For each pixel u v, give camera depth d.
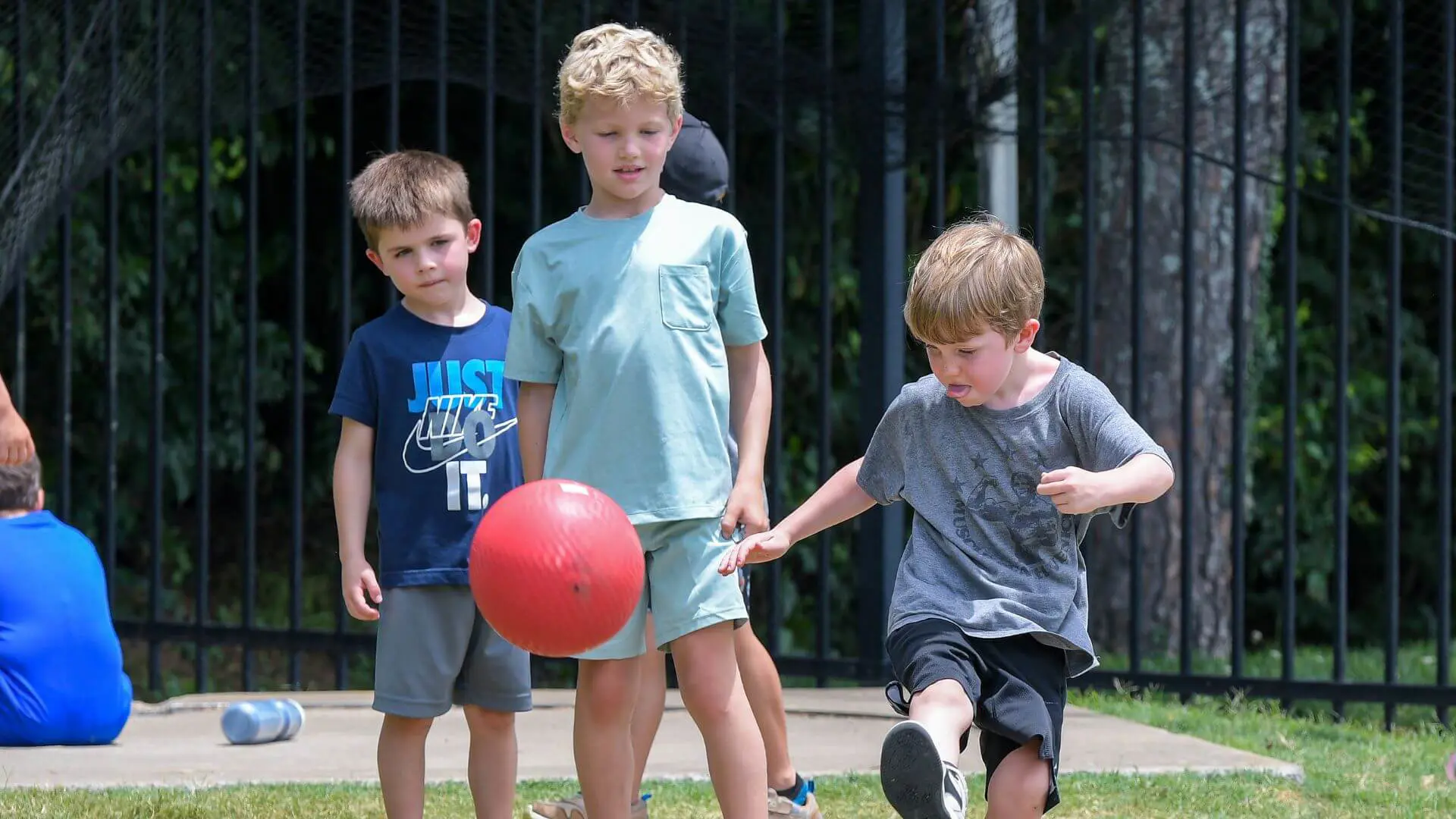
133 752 18.77
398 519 13.88
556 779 17.12
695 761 18.00
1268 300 39.62
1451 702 21.98
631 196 12.73
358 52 25.00
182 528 41.78
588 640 11.15
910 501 12.14
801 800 15.02
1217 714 22.69
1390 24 22.06
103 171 25.55
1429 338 43.75
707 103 23.92
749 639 14.84
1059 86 33.25
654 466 12.51
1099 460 11.47
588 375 12.62
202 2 24.19
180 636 25.31
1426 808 15.88
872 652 24.12
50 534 19.67
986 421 11.86
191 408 38.06
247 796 15.88
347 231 23.97
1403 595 45.03
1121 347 32.59
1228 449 32.72
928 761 10.34
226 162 36.62
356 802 15.66
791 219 38.59
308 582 41.91
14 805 15.18
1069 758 18.17
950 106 23.16
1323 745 20.45
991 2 23.03
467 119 38.72
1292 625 22.97
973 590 11.70
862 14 23.45
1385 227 40.84
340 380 14.20
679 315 12.67
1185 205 22.55
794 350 39.44
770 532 12.25
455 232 14.11
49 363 37.78
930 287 11.40
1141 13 22.31
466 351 14.20
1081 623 11.75
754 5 26.91
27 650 18.98
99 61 23.72
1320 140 40.12
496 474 14.01
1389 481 22.25
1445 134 22.25
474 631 14.00
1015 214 24.62
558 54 24.28
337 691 24.67
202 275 24.69
